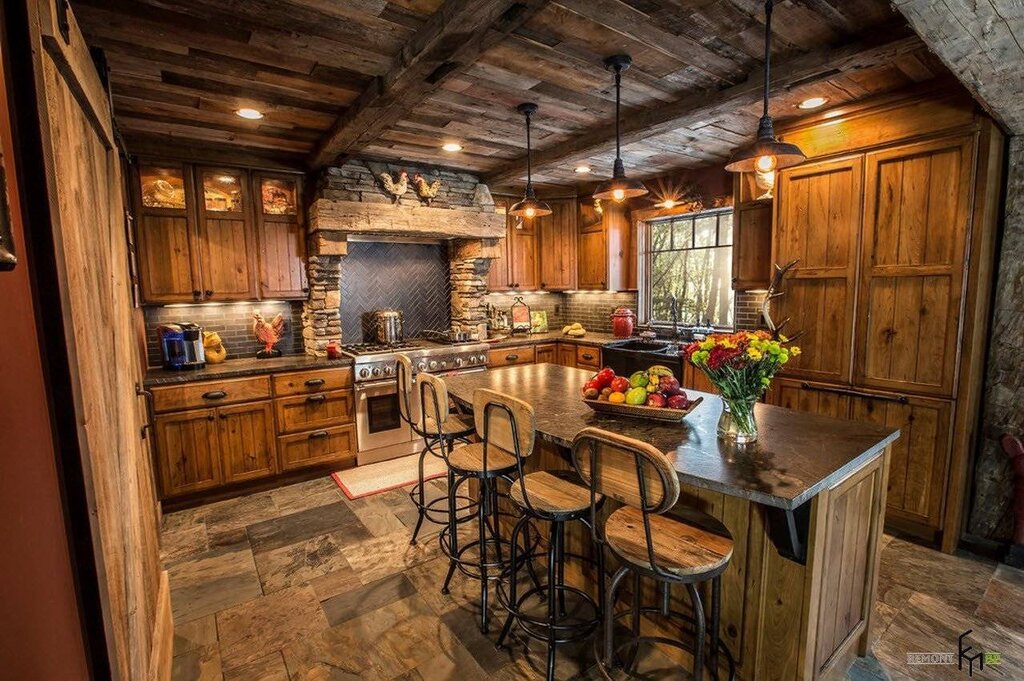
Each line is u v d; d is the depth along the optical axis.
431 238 4.74
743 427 1.80
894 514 2.89
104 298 1.37
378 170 4.02
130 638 1.31
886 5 1.85
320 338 4.06
